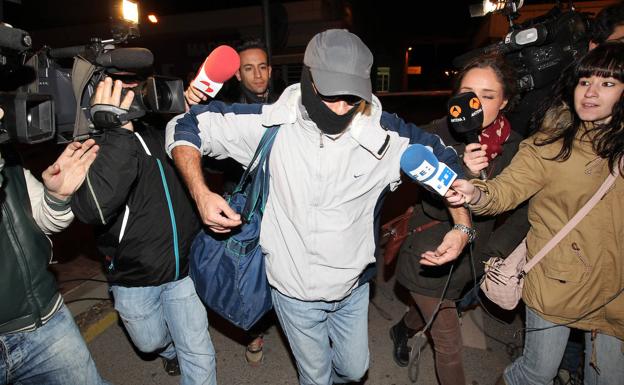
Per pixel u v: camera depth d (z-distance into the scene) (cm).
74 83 158
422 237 205
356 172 163
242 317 184
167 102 172
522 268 188
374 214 179
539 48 224
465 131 180
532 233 185
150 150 190
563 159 167
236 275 179
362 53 144
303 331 184
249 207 174
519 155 182
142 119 201
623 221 162
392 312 330
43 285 158
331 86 140
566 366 244
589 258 168
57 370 165
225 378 266
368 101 146
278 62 1312
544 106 179
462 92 190
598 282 169
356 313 193
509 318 318
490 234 205
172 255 195
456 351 208
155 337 212
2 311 147
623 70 151
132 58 156
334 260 169
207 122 172
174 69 1756
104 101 158
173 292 204
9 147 153
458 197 162
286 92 168
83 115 163
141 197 187
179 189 196
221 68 182
